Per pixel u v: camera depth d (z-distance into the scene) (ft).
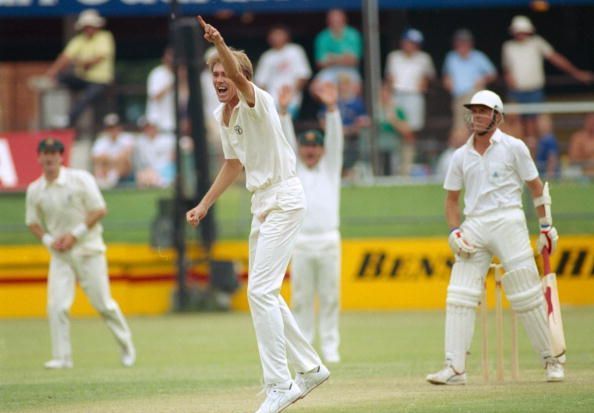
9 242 194.70
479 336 147.54
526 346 135.13
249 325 170.30
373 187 195.11
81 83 206.59
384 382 99.91
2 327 175.42
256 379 106.32
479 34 230.07
